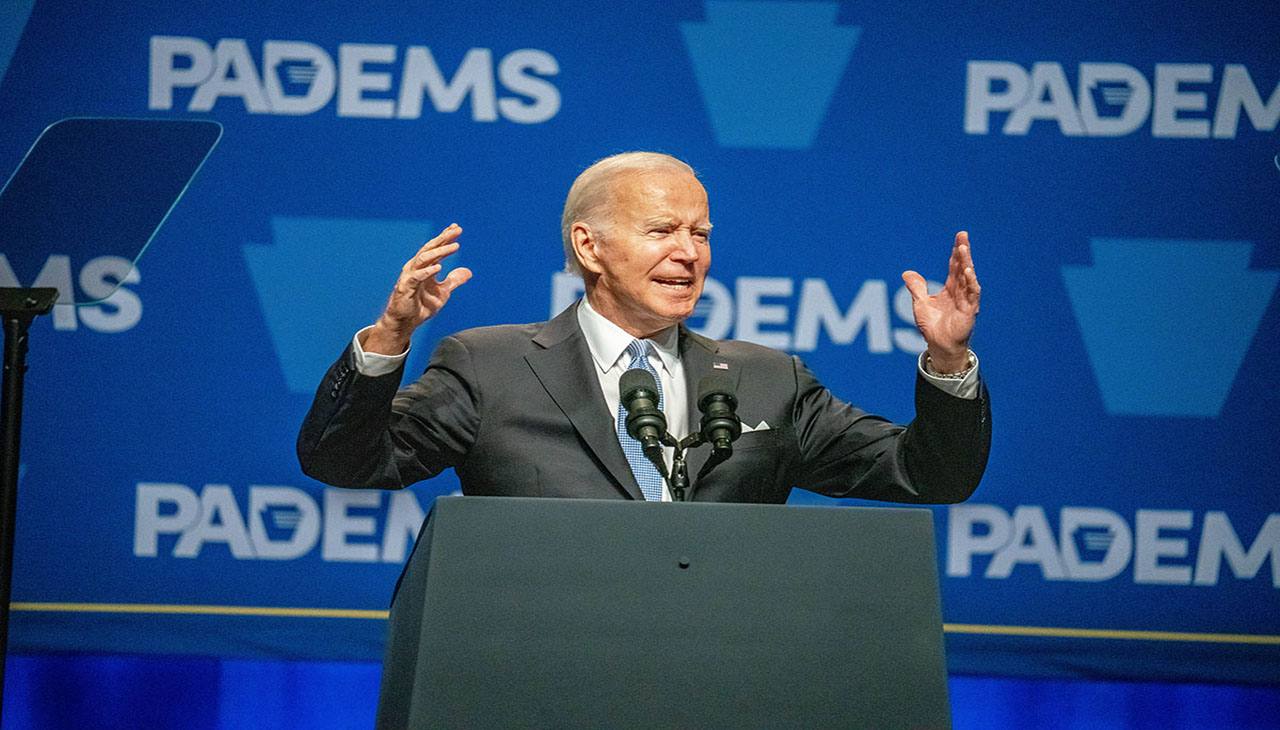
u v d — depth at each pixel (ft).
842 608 17.56
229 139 46.11
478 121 46.42
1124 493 45.96
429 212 46.24
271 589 45.73
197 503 45.80
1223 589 45.75
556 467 23.68
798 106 46.50
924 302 22.84
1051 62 46.26
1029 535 46.01
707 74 46.52
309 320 46.14
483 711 16.74
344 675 44.34
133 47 45.80
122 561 45.50
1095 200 46.16
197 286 46.06
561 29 46.60
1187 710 44.55
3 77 45.34
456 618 17.11
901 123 46.44
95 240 36.37
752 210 46.39
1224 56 46.09
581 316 25.48
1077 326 46.21
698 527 17.79
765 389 25.38
